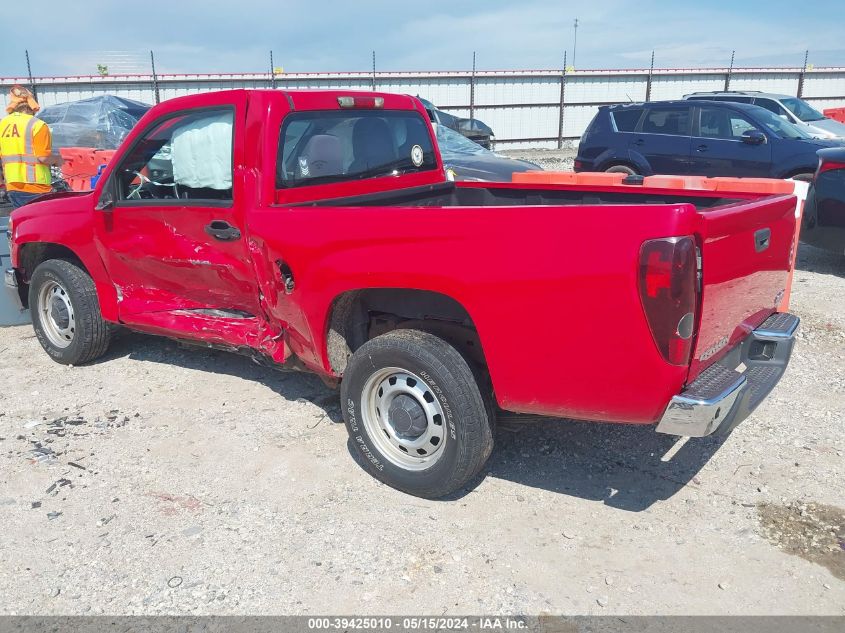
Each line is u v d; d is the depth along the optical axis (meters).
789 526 3.31
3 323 6.65
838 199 7.76
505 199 5.04
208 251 4.23
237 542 3.29
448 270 3.15
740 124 10.99
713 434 3.03
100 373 5.36
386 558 3.15
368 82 25.98
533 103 27.78
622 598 2.88
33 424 4.52
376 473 3.68
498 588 2.95
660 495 3.59
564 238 2.83
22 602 2.95
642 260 2.67
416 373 3.35
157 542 3.31
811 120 13.48
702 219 2.73
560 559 3.12
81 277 5.22
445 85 26.80
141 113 14.13
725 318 3.12
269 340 4.17
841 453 3.94
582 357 2.91
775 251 3.56
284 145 3.97
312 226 3.60
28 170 8.03
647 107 11.99
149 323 4.82
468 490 3.68
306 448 4.13
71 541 3.33
